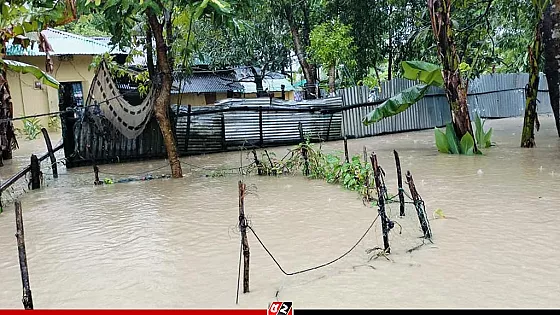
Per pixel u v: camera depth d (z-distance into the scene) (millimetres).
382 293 3381
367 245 4434
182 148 12180
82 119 10945
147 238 5027
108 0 7293
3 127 12609
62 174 9953
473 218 5137
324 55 15406
